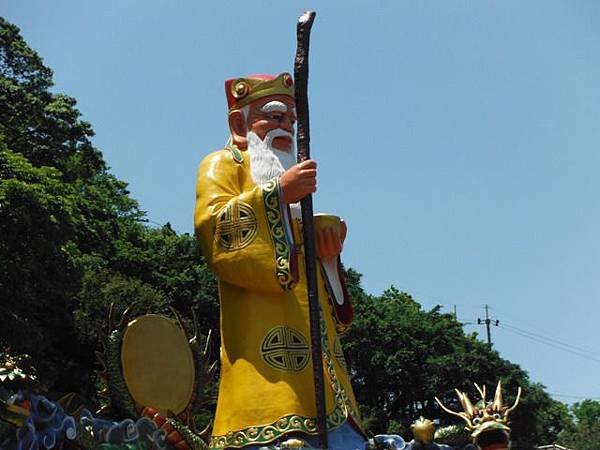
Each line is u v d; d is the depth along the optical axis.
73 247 37.25
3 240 31.52
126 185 53.44
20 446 11.59
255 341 16.58
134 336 16.25
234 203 16.69
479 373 52.66
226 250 16.58
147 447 14.11
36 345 32.72
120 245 47.09
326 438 15.71
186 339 17.11
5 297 31.84
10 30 43.66
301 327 16.83
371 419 49.38
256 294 16.83
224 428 16.42
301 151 16.89
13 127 42.28
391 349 53.41
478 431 15.20
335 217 17.88
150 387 16.16
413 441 16.52
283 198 16.53
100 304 39.66
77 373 41.38
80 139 44.00
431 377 52.88
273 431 15.92
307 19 17.30
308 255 16.48
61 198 32.97
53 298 34.88
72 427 12.38
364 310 54.50
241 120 18.36
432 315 55.22
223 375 16.91
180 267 48.38
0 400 11.52
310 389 16.45
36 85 44.00
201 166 17.81
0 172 32.94
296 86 17.11
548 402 55.66
